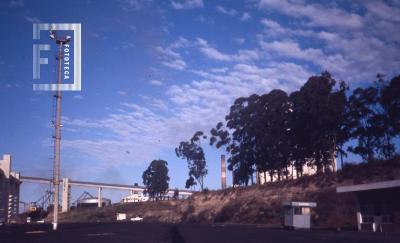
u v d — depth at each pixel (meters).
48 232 50.78
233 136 93.38
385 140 68.00
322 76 72.62
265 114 85.81
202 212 102.25
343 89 71.69
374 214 44.53
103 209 153.75
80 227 69.12
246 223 77.25
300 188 75.19
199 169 120.44
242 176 93.44
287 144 80.12
